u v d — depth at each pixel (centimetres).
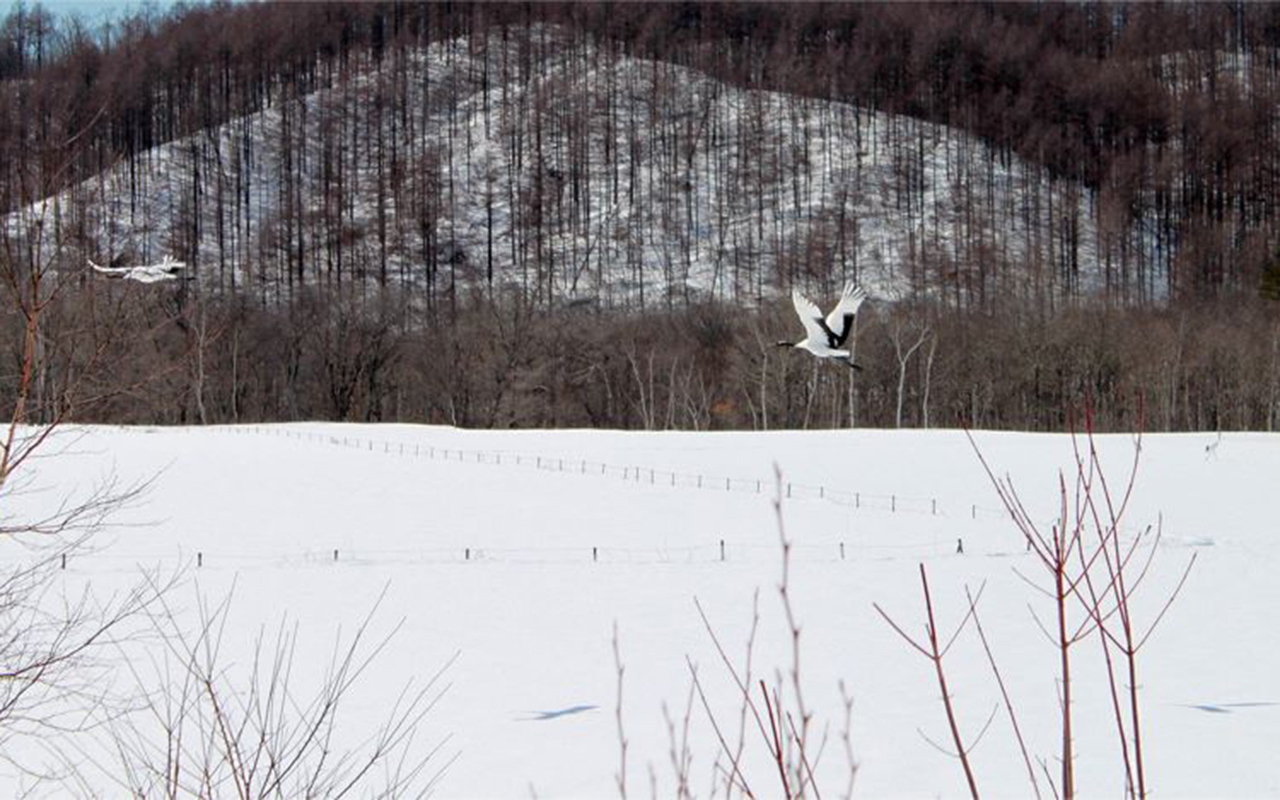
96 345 4016
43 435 3725
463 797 7738
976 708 10188
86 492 18725
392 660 11794
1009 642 12675
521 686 10906
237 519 18850
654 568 16662
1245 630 13212
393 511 19938
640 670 11531
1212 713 10006
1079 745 9125
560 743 9131
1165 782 8238
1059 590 2234
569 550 17712
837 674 11381
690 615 14038
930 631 2180
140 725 8362
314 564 16462
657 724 9725
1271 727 9562
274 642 12262
